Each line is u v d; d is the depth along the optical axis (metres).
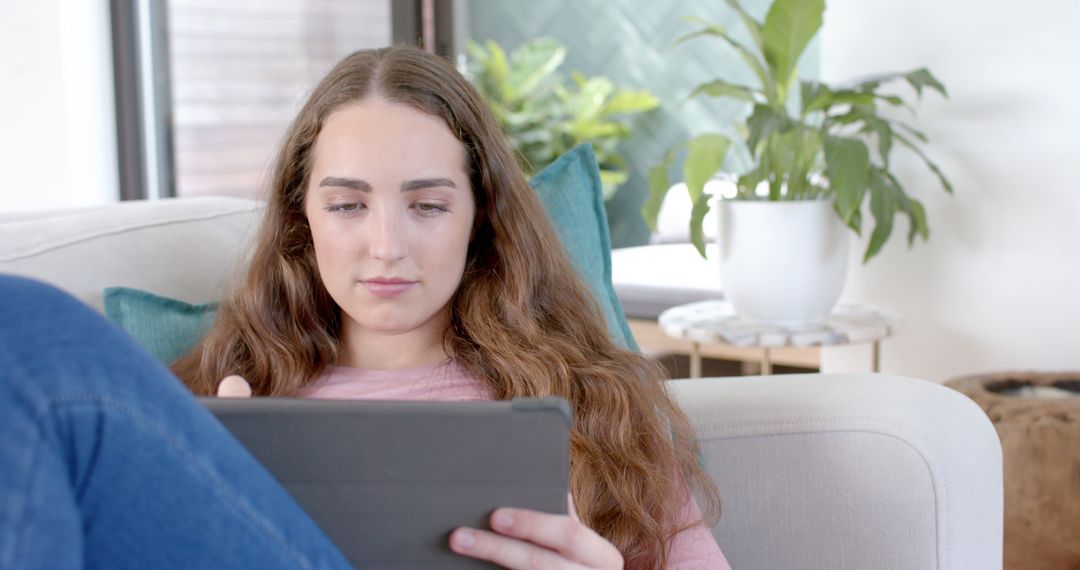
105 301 1.19
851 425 1.17
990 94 2.35
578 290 1.22
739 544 1.20
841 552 1.17
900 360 2.51
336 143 1.06
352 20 3.78
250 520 0.60
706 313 2.32
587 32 4.59
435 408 0.71
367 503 0.72
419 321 1.09
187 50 3.97
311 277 1.20
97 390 0.55
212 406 0.71
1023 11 2.30
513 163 1.18
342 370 1.19
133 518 0.57
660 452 1.13
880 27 2.46
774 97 2.26
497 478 0.72
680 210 3.65
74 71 3.79
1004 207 2.36
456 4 3.92
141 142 3.95
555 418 0.71
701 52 4.35
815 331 2.11
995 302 2.38
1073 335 2.32
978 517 1.16
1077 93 2.27
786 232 2.13
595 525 1.10
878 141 2.24
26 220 1.30
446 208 1.08
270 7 3.88
